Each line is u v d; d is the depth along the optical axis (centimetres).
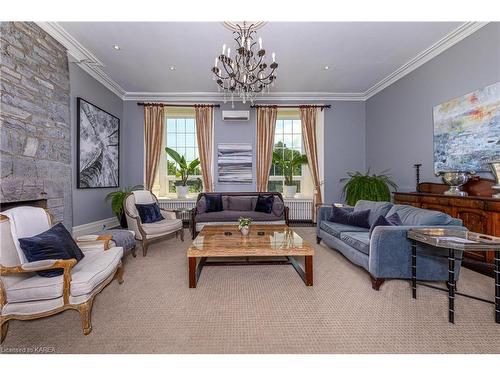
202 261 288
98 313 190
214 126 558
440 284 240
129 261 314
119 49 360
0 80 236
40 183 284
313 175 556
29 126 271
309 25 304
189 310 194
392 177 475
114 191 500
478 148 297
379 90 514
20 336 163
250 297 216
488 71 286
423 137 394
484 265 256
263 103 562
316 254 339
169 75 452
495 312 177
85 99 405
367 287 236
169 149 545
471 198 265
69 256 183
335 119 569
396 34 325
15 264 171
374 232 229
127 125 546
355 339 160
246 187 559
